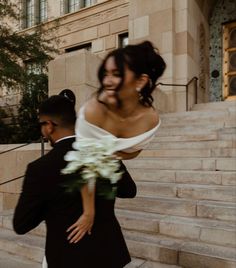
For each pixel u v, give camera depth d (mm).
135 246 3398
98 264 1630
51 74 6316
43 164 1630
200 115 7410
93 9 14570
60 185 1608
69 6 15867
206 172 4555
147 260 3324
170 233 3574
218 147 5508
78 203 1647
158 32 10422
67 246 1613
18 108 12992
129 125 1638
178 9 10398
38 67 11875
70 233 1607
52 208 1653
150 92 1604
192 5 10750
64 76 6156
